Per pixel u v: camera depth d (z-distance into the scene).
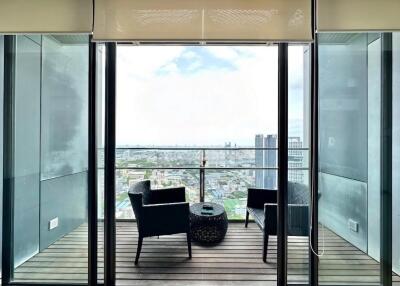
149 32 2.03
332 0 2.00
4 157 2.23
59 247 2.22
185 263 2.66
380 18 2.01
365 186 2.21
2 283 2.22
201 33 2.03
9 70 2.22
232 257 2.80
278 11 2.03
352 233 2.20
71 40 2.17
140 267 2.58
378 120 2.20
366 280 2.20
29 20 2.03
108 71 2.21
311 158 2.18
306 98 2.19
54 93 2.21
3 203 2.24
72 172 2.20
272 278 2.40
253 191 3.41
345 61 2.17
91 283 2.17
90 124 2.16
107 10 2.02
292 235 2.21
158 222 2.67
